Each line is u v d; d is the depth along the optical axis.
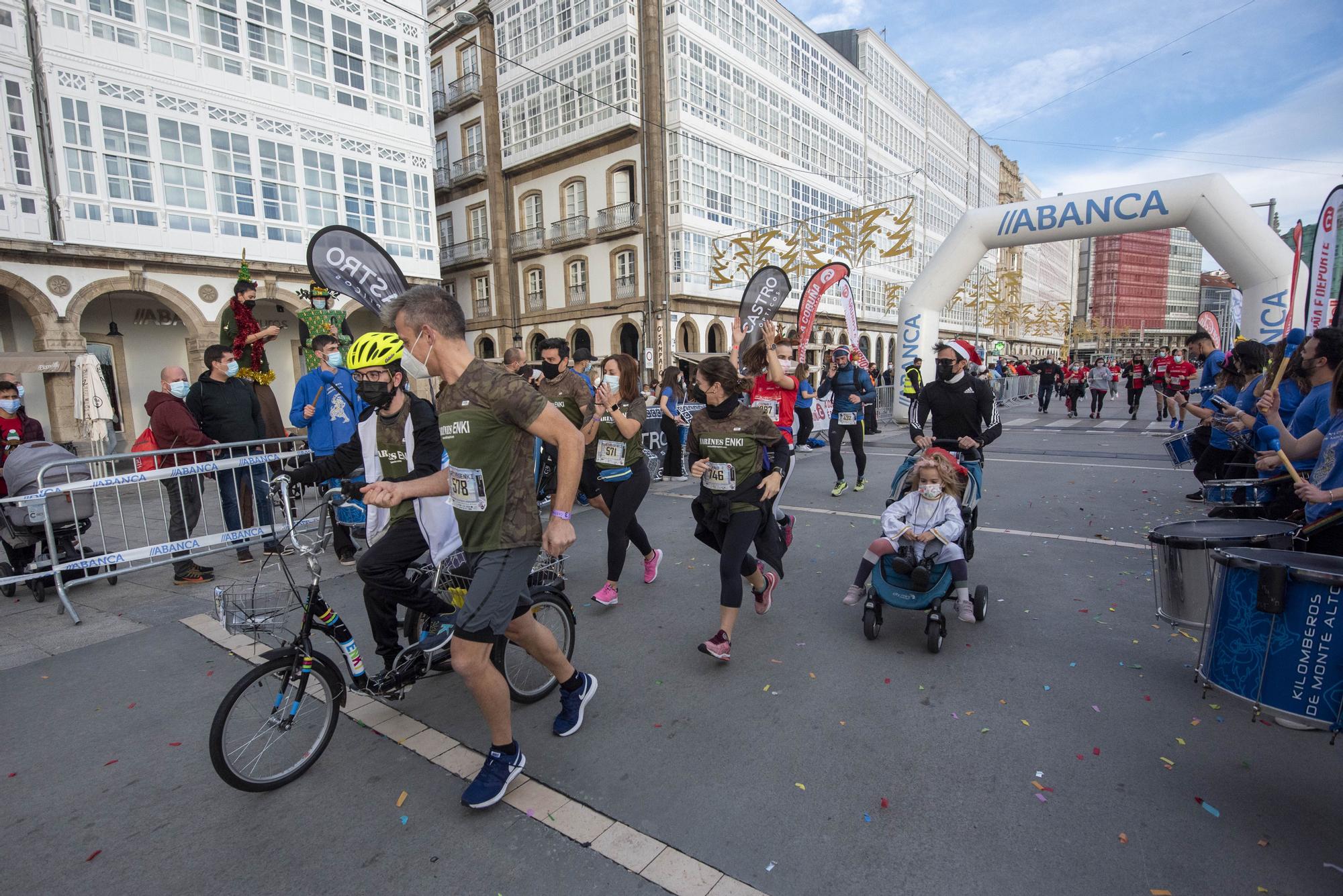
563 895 2.14
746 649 3.94
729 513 3.74
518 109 30.31
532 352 31.80
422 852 2.36
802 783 2.67
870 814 2.48
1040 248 77.69
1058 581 4.96
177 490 5.29
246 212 16.45
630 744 2.98
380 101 18.98
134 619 4.61
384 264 7.55
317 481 3.27
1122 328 105.50
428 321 2.48
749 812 2.51
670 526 6.98
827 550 5.88
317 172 17.72
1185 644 3.87
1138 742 2.90
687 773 2.76
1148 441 12.58
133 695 3.54
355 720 3.24
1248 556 2.34
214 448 5.54
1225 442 6.18
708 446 3.79
